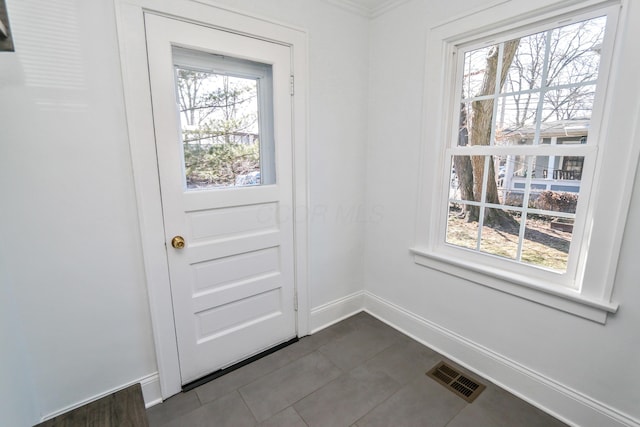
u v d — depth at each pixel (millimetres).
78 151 1280
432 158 1915
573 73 1377
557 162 1459
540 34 1460
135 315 1524
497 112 1659
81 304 1378
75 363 1398
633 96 1174
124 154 1383
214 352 1816
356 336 2217
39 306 1282
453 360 1947
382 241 2348
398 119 2096
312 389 1709
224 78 1656
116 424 1125
